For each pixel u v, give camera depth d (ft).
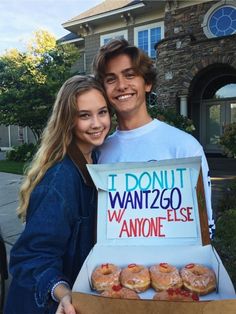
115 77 5.20
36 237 4.06
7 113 48.62
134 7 49.39
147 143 5.23
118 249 4.21
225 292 3.89
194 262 4.11
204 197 4.19
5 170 40.06
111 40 5.30
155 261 4.18
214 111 44.14
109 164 4.42
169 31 43.37
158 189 4.31
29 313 4.25
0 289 10.32
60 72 47.60
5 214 21.04
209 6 40.45
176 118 23.73
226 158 38.68
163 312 3.19
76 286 3.88
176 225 4.19
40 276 3.91
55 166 4.50
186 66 38.06
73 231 4.45
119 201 4.35
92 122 4.76
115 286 3.94
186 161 4.29
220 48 35.88
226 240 11.08
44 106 46.06
